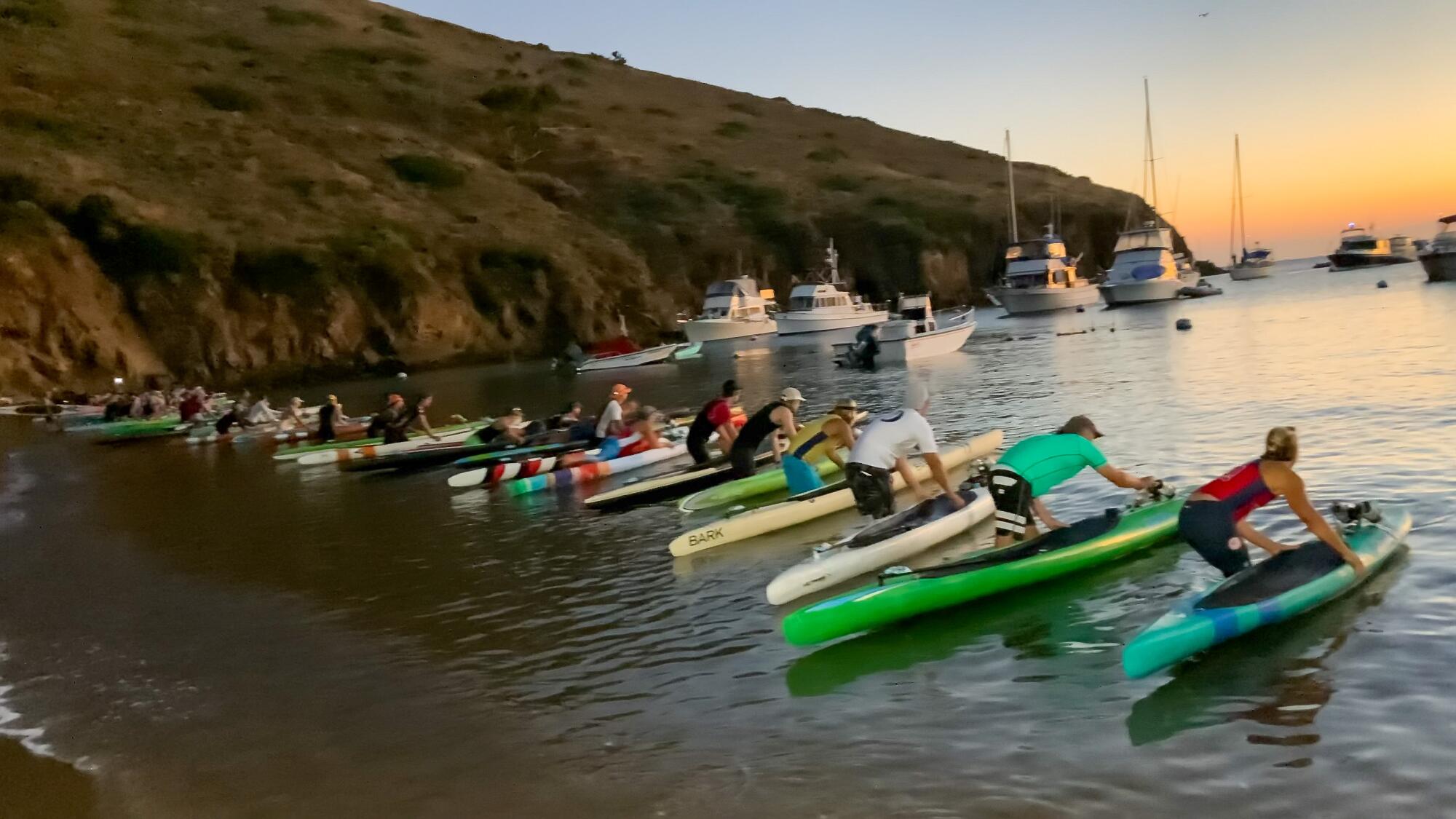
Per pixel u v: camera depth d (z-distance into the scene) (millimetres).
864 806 5363
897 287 86688
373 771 6375
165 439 28312
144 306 53250
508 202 80562
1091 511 11000
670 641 8266
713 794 5668
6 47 80062
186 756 6832
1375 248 97750
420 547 12438
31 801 6367
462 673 7953
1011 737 5973
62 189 56344
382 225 65312
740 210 92438
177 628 9805
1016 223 86062
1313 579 7285
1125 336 40719
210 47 99125
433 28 135250
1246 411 16922
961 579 8180
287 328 56438
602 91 132000
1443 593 7395
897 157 129750
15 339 47844
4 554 13734
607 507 13992
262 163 70750
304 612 10000
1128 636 7391
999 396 23406
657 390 35688
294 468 20406
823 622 7680
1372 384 18578
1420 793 4996
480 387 44688
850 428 11875
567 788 5902
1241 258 96625
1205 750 5598
